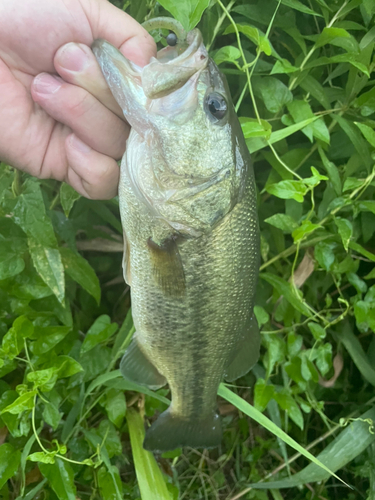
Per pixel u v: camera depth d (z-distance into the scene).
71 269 0.27
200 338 0.22
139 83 0.17
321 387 0.36
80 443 0.28
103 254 0.38
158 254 0.20
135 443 0.28
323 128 0.25
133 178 0.19
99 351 0.28
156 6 0.24
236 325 0.22
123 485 0.30
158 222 0.19
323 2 0.24
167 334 0.21
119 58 0.17
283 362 0.31
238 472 0.36
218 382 0.24
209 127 0.19
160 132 0.18
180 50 0.19
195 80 0.18
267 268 0.33
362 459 0.35
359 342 0.35
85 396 0.27
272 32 0.28
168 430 0.26
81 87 0.18
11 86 0.19
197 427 0.26
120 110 0.19
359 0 0.24
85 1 0.18
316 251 0.28
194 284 0.20
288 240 0.34
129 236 0.20
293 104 0.25
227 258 0.20
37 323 0.26
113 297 0.37
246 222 0.21
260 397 0.29
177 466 0.35
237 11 0.24
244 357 0.25
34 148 0.21
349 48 0.24
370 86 0.30
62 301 0.24
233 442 0.37
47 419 0.24
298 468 0.36
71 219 0.32
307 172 0.31
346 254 0.31
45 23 0.17
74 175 0.22
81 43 0.18
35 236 0.23
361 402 0.36
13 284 0.26
